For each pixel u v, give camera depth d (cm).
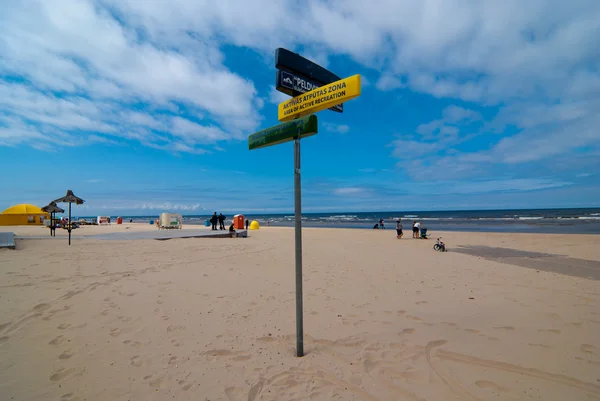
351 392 255
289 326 400
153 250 1112
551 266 851
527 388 260
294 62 298
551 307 475
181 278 660
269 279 671
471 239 1720
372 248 1320
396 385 266
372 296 543
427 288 600
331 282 650
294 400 243
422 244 1498
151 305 474
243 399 244
